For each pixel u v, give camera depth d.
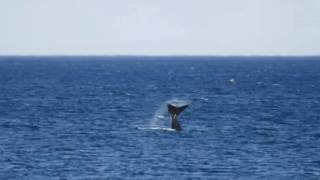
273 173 168.50
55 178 161.25
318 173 168.88
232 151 199.25
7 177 162.25
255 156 191.00
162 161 182.12
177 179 161.25
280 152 198.38
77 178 161.25
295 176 165.50
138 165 176.62
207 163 179.88
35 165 176.50
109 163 179.00
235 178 162.75
